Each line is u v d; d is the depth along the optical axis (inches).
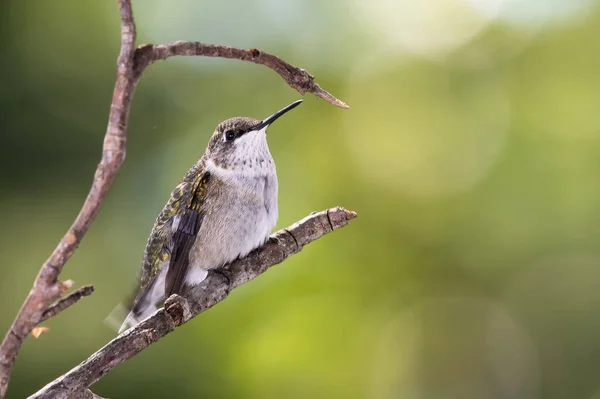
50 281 98.6
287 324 470.0
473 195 507.8
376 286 491.5
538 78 528.1
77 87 454.3
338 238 493.0
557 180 505.4
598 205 496.7
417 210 504.4
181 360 441.7
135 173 471.8
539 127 518.3
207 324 456.8
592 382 508.7
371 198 504.4
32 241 430.3
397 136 527.5
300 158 508.7
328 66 533.3
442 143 522.6
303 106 515.8
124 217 458.0
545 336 510.9
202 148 487.5
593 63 517.0
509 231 503.2
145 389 429.7
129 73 101.0
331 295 483.8
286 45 529.0
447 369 502.3
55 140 446.3
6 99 443.5
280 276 480.1
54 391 137.9
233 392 446.9
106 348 145.3
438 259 499.8
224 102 505.4
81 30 460.8
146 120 482.6
